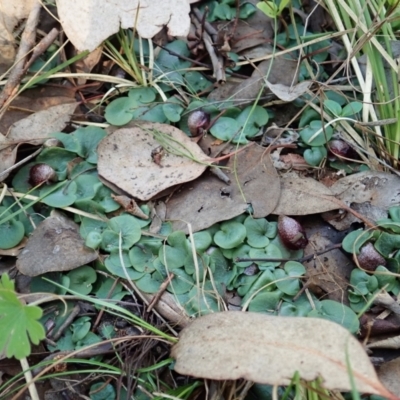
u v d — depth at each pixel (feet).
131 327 1.71
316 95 1.87
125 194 1.78
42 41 1.90
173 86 1.91
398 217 1.77
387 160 1.86
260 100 1.91
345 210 1.78
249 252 1.74
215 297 1.71
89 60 1.94
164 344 1.69
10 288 1.58
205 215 1.77
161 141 1.82
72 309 1.71
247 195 1.78
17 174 1.81
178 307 1.70
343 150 1.85
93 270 1.73
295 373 1.51
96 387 1.67
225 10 2.01
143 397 1.66
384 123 1.84
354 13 1.92
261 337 1.56
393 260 1.73
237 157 1.82
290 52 1.98
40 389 1.67
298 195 1.79
